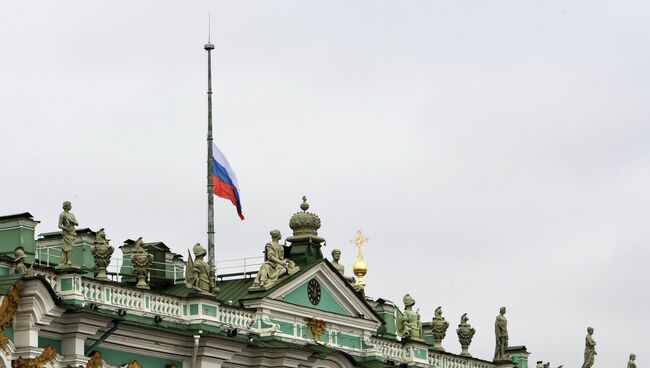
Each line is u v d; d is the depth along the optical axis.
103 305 120.75
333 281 140.62
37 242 133.62
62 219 119.69
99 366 119.75
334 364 137.25
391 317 157.50
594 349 177.50
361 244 157.62
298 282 137.38
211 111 140.38
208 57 141.12
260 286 134.75
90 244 133.12
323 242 141.50
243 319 132.50
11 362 114.12
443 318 154.50
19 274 115.56
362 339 143.38
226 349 128.50
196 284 129.38
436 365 151.50
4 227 124.06
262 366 132.00
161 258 140.88
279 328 135.38
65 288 118.44
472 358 156.75
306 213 141.12
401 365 145.25
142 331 122.62
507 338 161.25
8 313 113.75
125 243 141.38
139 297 124.06
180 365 126.44
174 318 126.56
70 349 118.00
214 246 138.00
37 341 115.56
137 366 122.81
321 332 139.12
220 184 139.00
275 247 136.88
